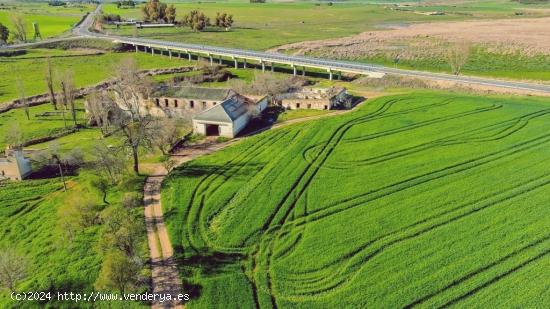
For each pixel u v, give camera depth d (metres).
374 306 47.81
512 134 91.31
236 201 68.25
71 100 103.81
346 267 53.69
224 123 93.94
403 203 66.69
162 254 56.56
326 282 51.66
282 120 104.88
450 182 72.44
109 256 50.84
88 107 107.88
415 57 175.62
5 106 117.38
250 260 55.62
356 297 49.12
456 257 54.59
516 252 55.16
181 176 76.31
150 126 87.31
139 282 51.47
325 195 69.31
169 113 107.50
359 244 57.69
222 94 107.75
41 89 133.62
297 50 197.00
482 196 67.94
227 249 57.62
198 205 67.25
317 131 95.19
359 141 89.75
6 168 78.44
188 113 104.06
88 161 84.00
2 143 93.31
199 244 58.47
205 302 48.84
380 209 65.31
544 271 51.84
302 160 81.38
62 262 56.12
